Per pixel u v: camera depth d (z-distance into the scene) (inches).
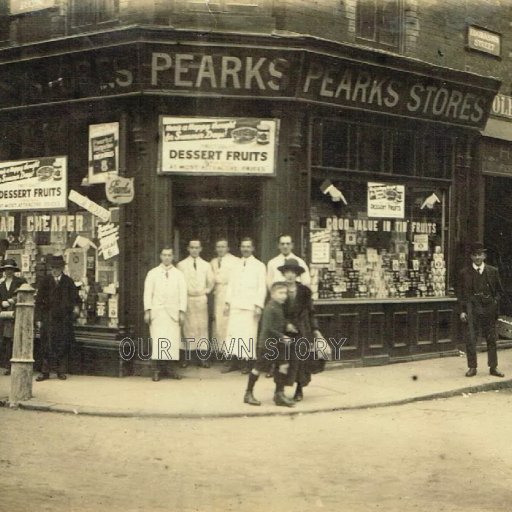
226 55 416.5
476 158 539.2
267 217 437.1
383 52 448.1
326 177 461.4
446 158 523.2
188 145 429.7
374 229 487.8
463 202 528.7
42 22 458.0
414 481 241.8
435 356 512.1
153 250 429.4
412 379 429.4
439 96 491.5
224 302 442.3
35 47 438.3
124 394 377.4
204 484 236.4
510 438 301.0
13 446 281.6
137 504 216.1
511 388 427.2
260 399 367.9
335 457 269.7
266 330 352.2
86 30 442.9
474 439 298.8
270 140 434.6
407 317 497.0
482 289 444.5
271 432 307.7
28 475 243.9
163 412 336.8
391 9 487.5
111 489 230.2
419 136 505.4
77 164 456.4
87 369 438.9
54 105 452.1
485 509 215.3
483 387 416.2
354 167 474.0
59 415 338.6
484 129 533.3
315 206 461.4
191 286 436.8
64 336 423.2
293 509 213.3
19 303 360.8
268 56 418.6
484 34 545.0
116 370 429.1
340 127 467.2
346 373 448.1
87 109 444.5
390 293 496.7
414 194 507.8
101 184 446.3
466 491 232.1
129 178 431.8
